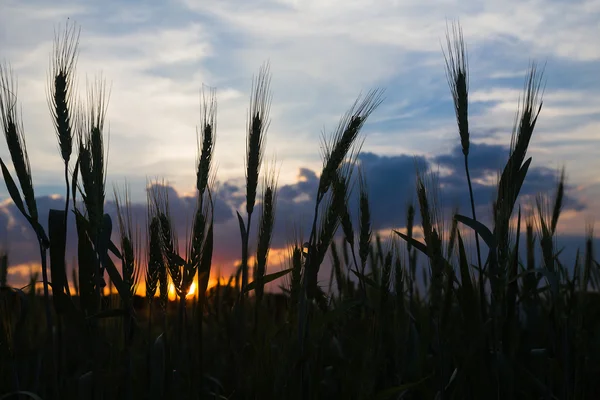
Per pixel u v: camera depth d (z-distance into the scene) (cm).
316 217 319
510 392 332
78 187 334
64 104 321
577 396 392
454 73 362
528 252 435
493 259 335
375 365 317
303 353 317
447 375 356
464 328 336
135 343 402
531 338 444
